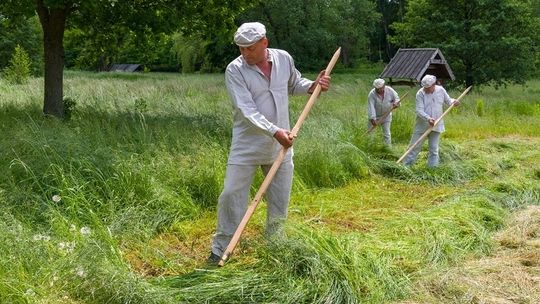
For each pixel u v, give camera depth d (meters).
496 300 4.32
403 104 16.03
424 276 4.73
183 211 6.50
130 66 63.56
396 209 7.11
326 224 6.38
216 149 7.98
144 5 11.98
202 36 13.25
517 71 24.92
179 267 5.09
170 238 5.94
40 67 40.16
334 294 4.28
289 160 5.18
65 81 22.44
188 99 14.62
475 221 6.12
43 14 11.23
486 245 5.57
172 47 54.56
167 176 7.06
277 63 4.90
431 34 25.61
